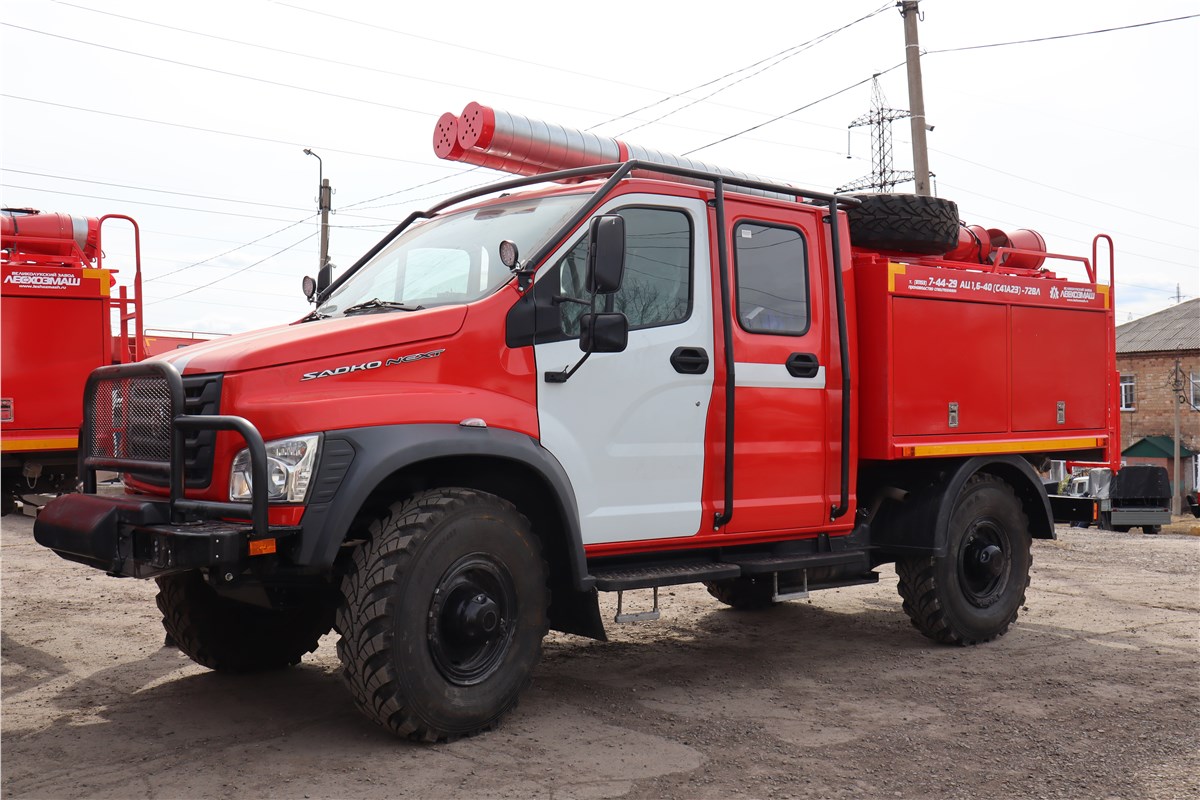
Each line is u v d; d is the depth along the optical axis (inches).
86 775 157.5
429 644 171.0
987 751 173.8
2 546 412.5
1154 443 1648.6
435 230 225.8
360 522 180.1
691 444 209.8
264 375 167.5
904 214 251.0
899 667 236.4
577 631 196.7
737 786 155.7
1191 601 324.5
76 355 308.2
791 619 295.9
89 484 190.1
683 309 210.5
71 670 223.9
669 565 213.2
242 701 200.1
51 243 315.9
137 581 333.4
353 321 183.3
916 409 247.3
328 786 153.1
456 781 155.6
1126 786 157.8
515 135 278.2
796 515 228.1
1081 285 290.8
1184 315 1772.9
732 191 247.8
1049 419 279.4
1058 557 432.1
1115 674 229.1
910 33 741.9
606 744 175.0
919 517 251.8
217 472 167.9
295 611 223.9
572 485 190.9
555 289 193.0
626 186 204.7
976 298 261.7
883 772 162.7
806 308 233.0
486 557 178.9
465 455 177.0
